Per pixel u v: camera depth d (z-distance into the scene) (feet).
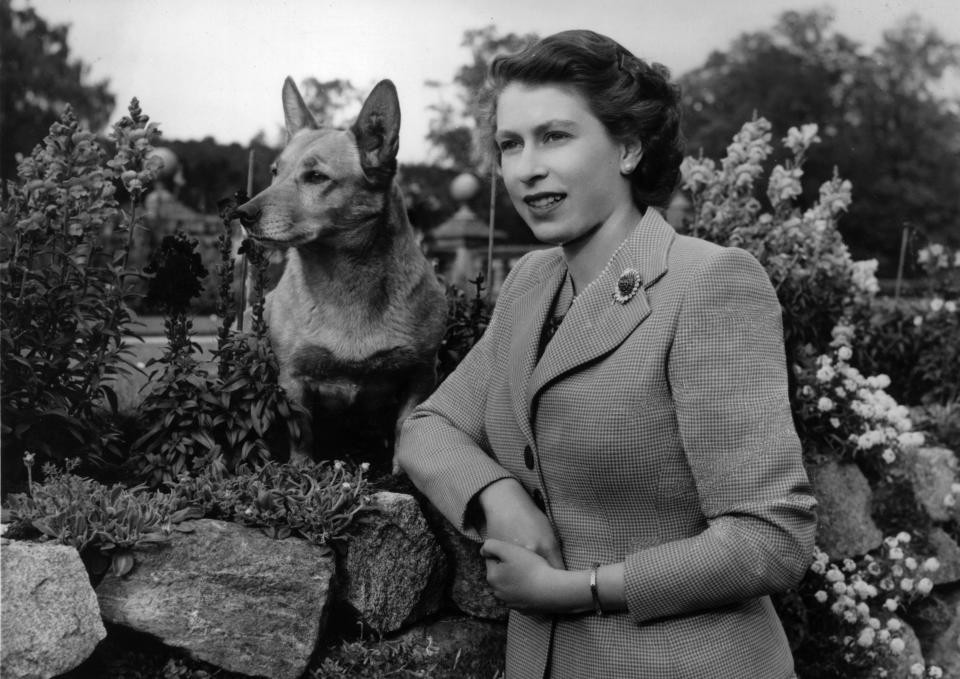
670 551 4.97
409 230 9.64
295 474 8.25
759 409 4.88
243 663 7.11
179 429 8.69
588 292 5.41
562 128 5.28
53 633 6.09
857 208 59.26
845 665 11.28
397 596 8.14
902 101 62.49
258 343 9.04
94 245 8.91
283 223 8.70
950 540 13.55
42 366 8.43
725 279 5.02
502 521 5.62
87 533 6.79
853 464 12.94
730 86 63.16
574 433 5.24
